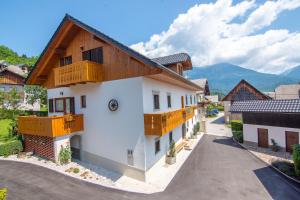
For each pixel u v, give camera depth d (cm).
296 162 1299
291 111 1769
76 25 1489
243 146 2133
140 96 1293
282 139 1877
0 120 3047
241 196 1088
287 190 1151
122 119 1360
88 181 1230
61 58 1712
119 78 1372
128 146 1338
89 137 1538
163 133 1247
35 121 1553
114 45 1292
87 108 1550
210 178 1327
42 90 3347
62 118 1451
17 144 1706
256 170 1460
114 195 1075
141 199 1043
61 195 1041
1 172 1320
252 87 3453
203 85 4350
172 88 1934
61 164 1459
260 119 2056
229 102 3853
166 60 2331
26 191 1071
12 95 3109
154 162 1411
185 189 1173
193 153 1938
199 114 3491
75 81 1384
